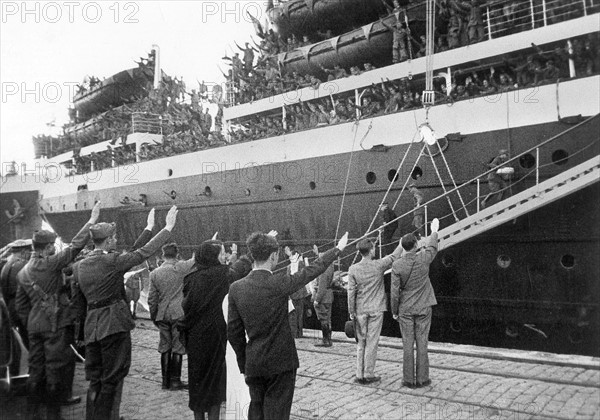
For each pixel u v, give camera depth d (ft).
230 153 54.13
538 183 30.71
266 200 50.31
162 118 66.59
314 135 46.85
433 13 38.58
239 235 53.01
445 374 24.47
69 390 21.59
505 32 37.86
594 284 31.17
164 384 25.05
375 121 42.34
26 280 20.77
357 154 43.55
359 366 24.32
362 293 24.66
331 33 57.26
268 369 15.75
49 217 68.54
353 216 43.88
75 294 20.67
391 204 41.39
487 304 34.37
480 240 34.58
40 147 78.79
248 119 60.75
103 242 20.17
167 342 25.12
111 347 19.29
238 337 16.51
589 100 31.76
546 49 35.22
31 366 20.97
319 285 32.58
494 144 35.45
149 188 63.31
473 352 28.02
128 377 27.61
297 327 36.22
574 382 21.52
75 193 75.51
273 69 57.31
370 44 49.65
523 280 33.24
